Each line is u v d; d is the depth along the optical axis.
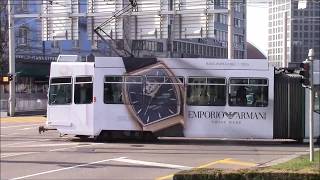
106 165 15.48
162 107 21.97
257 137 21.61
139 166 15.30
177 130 21.86
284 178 9.84
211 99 21.75
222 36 96.12
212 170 10.39
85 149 19.73
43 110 53.34
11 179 12.91
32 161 16.38
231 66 21.67
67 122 22.70
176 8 33.19
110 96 22.20
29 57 57.81
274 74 21.59
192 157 17.48
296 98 21.61
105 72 22.25
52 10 36.03
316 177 9.72
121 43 36.59
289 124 21.62
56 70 22.91
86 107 22.38
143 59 22.17
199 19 33.03
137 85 22.09
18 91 55.44
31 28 58.94
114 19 34.03
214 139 24.05
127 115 22.11
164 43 88.88
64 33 35.81
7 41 53.50
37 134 26.61
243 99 21.62
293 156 17.48
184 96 21.83
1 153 18.53
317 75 21.72
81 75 22.52
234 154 18.38
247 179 9.93
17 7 55.19
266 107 21.55
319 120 21.67
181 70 21.88
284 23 49.69
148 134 22.20
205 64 21.80
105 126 22.19
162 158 17.16
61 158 17.11
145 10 33.53
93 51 66.00
